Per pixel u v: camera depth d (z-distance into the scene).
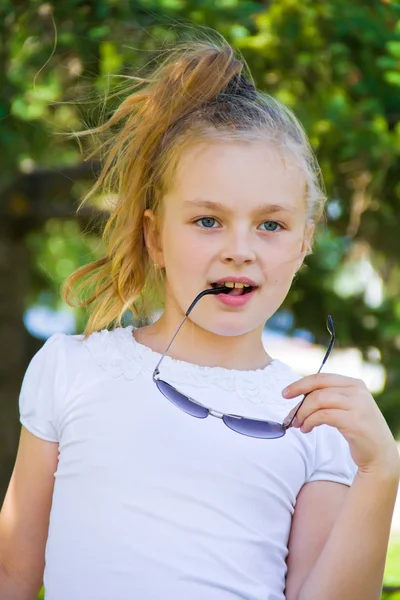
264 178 2.31
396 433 5.29
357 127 4.61
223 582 2.21
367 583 2.21
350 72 4.91
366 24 4.77
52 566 2.30
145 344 2.50
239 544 2.26
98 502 2.28
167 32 4.66
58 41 4.83
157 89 2.54
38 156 5.62
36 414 2.44
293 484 2.35
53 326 8.19
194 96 2.48
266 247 2.33
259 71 4.79
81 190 6.45
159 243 2.50
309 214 2.52
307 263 5.79
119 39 4.75
